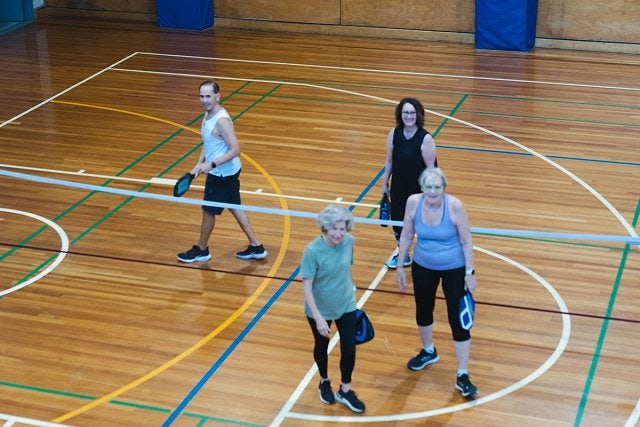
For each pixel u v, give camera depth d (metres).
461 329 6.24
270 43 16.03
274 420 6.19
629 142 11.28
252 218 9.29
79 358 6.93
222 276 8.18
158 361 6.89
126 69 14.45
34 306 7.66
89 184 10.15
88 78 13.99
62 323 7.41
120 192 8.86
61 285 8.01
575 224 9.11
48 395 6.45
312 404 6.36
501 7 15.09
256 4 16.88
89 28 17.08
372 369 6.77
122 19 17.73
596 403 6.34
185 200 8.39
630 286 7.91
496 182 10.11
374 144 11.30
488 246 8.65
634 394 6.44
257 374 6.73
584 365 6.80
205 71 14.34
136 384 6.60
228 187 8.15
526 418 6.18
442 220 6.06
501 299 7.72
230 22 17.16
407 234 6.29
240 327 7.36
